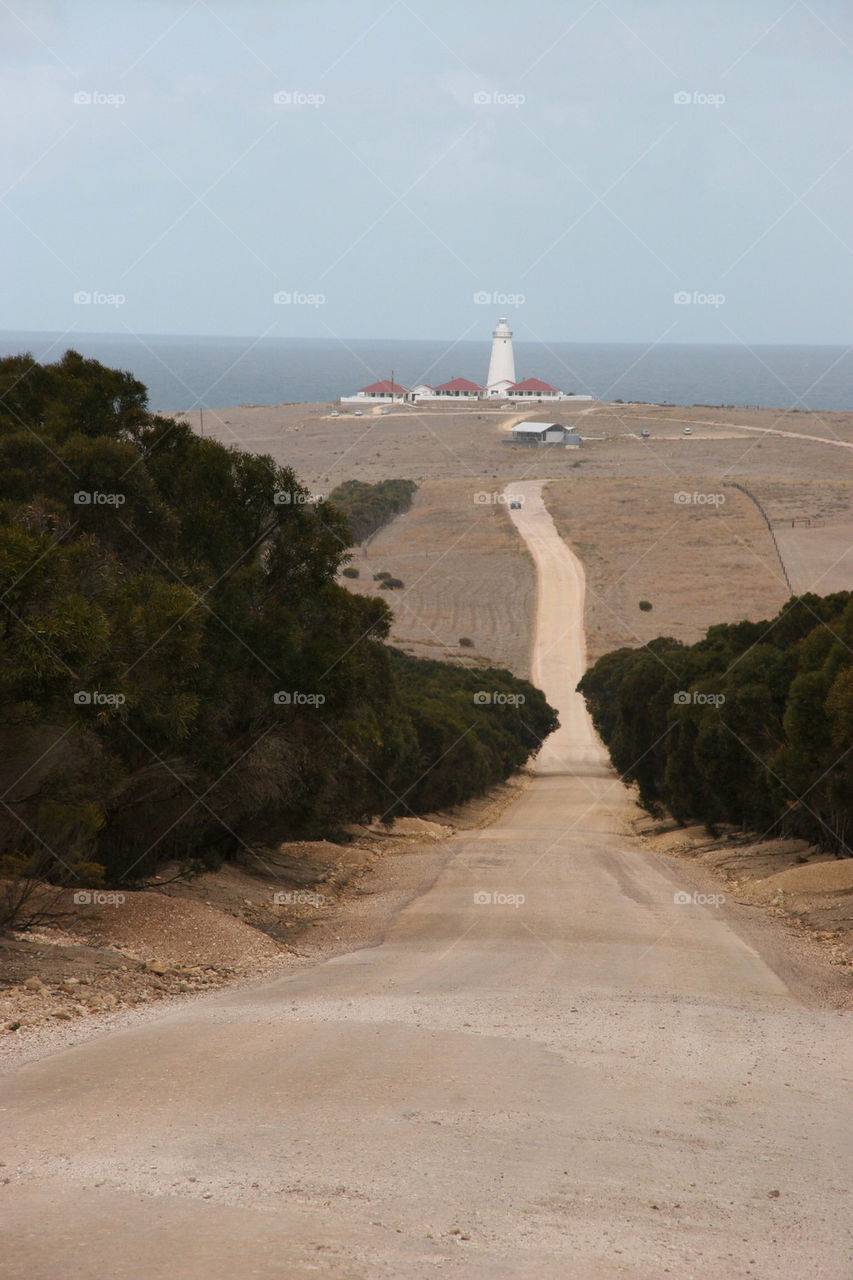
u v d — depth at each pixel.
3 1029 30.86
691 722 125.12
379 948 52.28
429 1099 23.55
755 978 44.91
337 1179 18.09
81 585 53.44
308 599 68.75
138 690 49.41
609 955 49.53
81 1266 14.09
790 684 92.75
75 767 50.31
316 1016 33.50
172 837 70.38
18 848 48.91
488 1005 35.94
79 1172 18.41
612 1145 20.69
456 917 62.94
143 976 41.16
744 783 112.62
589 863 95.81
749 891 81.56
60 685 40.19
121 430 71.88
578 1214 16.86
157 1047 28.81
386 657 108.69
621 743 162.88
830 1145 21.53
